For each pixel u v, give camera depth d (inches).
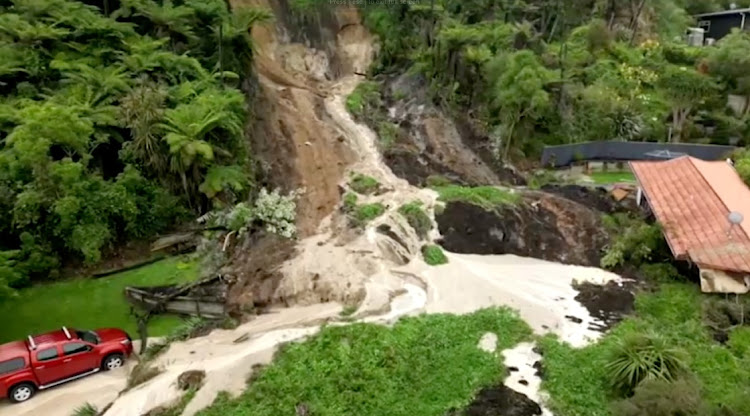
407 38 1408.7
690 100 1187.3
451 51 1241.4
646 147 1127.0
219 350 580.1
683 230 735.7
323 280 705.0
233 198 845.2
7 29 881.5
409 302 673.0
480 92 1210.6
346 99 1257.4
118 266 743.1
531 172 1088.2
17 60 870.4
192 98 890.1
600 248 809.5
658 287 706.2
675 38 1620.3
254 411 495.5
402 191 925.2
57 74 899.4
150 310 655.8
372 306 656.4
